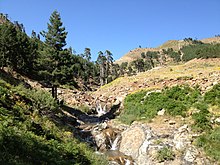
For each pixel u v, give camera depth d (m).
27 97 18.86
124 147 21.69
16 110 14.87
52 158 11.55
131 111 27.83
